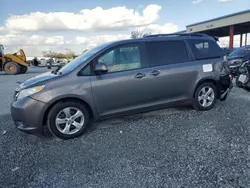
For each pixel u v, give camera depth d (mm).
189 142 3412
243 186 2344
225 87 5090
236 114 4617
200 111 4879
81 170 2766
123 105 4051
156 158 2977
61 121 3648
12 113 3635
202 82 4750
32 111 3479
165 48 4422
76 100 3725
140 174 2633
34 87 3531
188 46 4645
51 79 3641
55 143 3572
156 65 4270
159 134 3750
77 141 3613
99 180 2553
